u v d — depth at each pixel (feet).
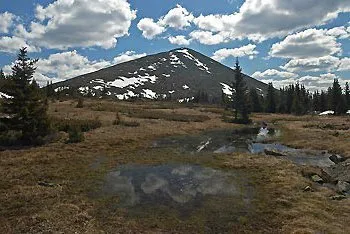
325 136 168.25
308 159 120.47
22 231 55.67
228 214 64.49
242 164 104.32
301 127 222.89
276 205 68.59
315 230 55.98
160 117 251.19
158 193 76.69
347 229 56.85
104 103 348.18
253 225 59.77
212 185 83.10
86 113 232.94
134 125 193.88
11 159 100.89
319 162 115.34
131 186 81.51
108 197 72.90
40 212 63.00
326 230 56.03
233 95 285.23
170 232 57.06
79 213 62.95
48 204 67.21
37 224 57.93
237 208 67.46
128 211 65.51
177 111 327.06
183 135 180.04
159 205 69.05
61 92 420.36
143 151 126.31
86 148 123.65
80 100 284.41
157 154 121.29
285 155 126.93
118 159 110.32
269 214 64.18
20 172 87.71
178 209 67.10
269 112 414.82
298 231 55.26
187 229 58.23
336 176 96.02
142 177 89.76
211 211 66.08
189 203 70.44
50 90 391.86
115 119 209.56
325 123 239.09
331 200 72.23
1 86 127.85
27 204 67.05
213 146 148.46
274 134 195.83
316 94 445.78
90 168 96.63
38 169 91.45
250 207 67.97
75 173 90.12
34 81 131.03
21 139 126.62
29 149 116.16
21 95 126.21
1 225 57.93
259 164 104.06
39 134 130.21
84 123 171.73
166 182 85.56
